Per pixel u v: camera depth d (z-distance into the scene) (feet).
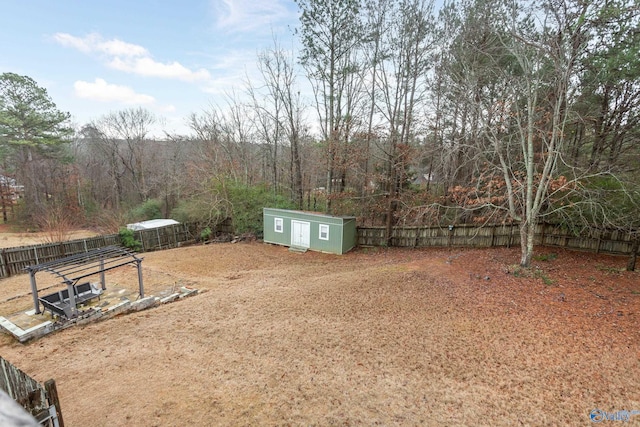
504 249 50.19
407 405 16.62
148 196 105.60
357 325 26.12
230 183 73.56
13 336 24.93
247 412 15.89
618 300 27.86
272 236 65.98
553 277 34.78
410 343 23.06
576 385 17.83
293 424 15.12
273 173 86.74
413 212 58.18
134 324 27.30
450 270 38.81
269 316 28.30
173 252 58.65
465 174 56.34
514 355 21.03
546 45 33.27
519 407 16.37
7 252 43.16
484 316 26.68
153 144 111.14
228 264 51.24
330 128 67.67
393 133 58.95
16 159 94.94
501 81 40.96
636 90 37.76
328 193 66.95
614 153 41.57
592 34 32.94
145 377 18.85
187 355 21.58
